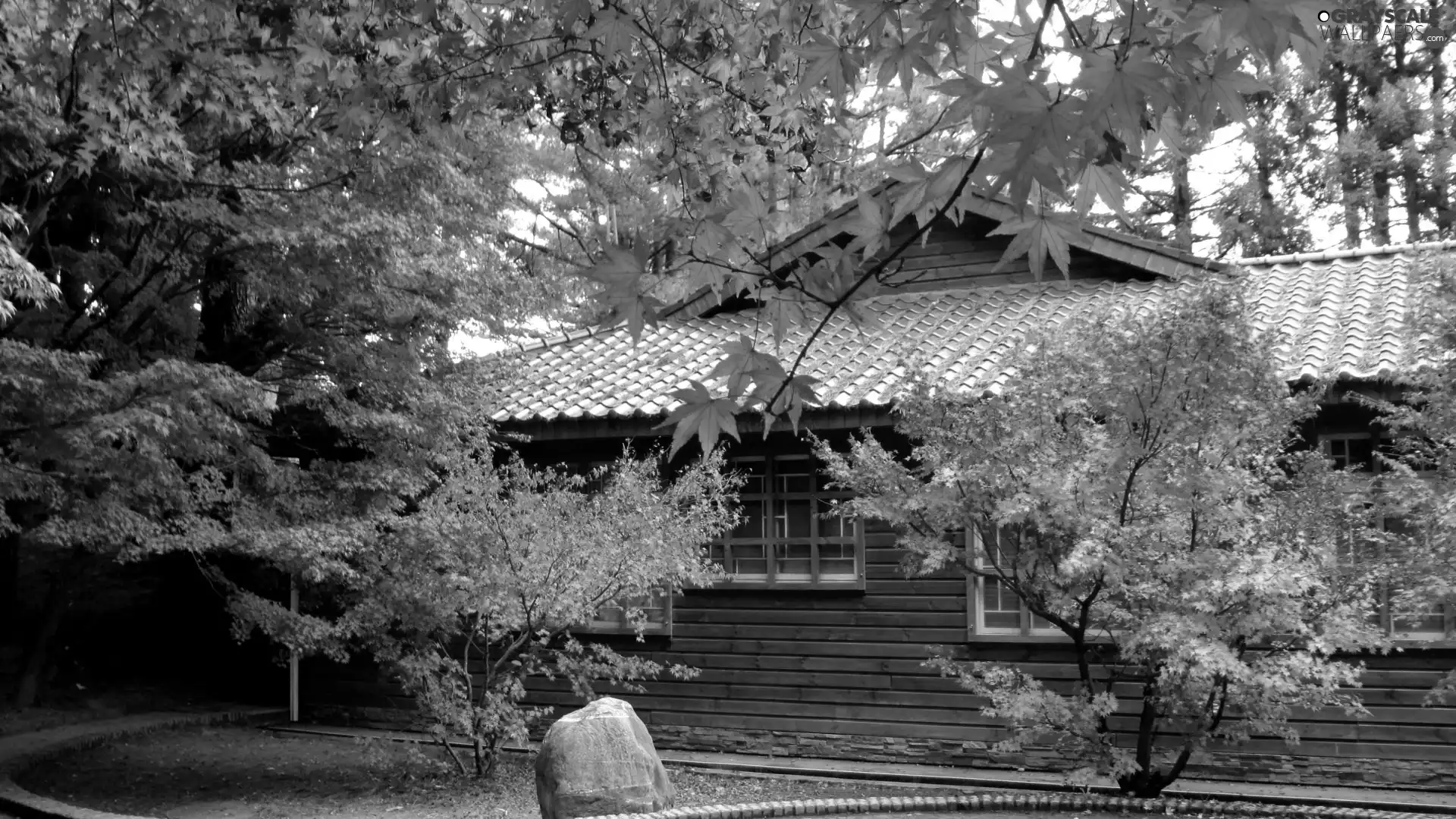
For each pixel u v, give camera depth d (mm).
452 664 10711
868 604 11328
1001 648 10742
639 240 2611
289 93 6672
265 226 10492
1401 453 8305
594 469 11875
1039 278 2344
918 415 8320
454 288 11703
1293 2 1883
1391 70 21891
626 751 8359
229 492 10898
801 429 11375
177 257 11383
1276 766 9750
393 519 11023
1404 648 9477
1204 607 6961
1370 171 21031
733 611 11898
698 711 11938
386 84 5277
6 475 8648
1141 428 7523
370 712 13500
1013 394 7992
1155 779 8156
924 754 10906
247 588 15195
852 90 3344
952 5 2459
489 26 5199
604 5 4164
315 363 12359
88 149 8805
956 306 12914
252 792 10109
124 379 8758
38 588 17031
